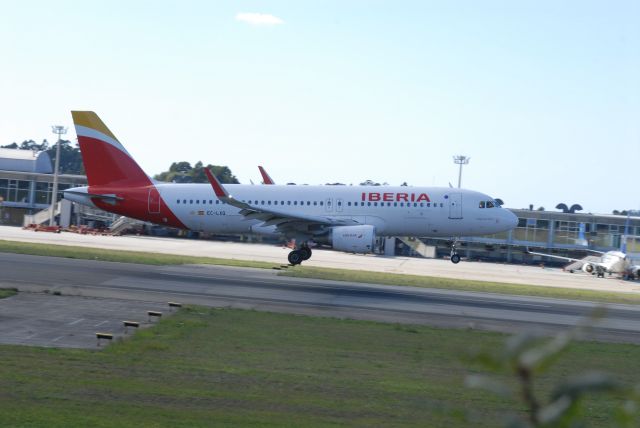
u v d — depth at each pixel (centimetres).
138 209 11425
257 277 9488
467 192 11256
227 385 3878
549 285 12125
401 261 16562
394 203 11162
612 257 16388
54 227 19525
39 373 3903
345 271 11288
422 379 4269
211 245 18112
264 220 10331
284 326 5881
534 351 684
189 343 4988
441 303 8031
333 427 3173
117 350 4612
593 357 5312
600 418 3578
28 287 7238
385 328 6053
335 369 4441
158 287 7844
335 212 11206
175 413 3269
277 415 3331
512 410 3575
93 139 11431
